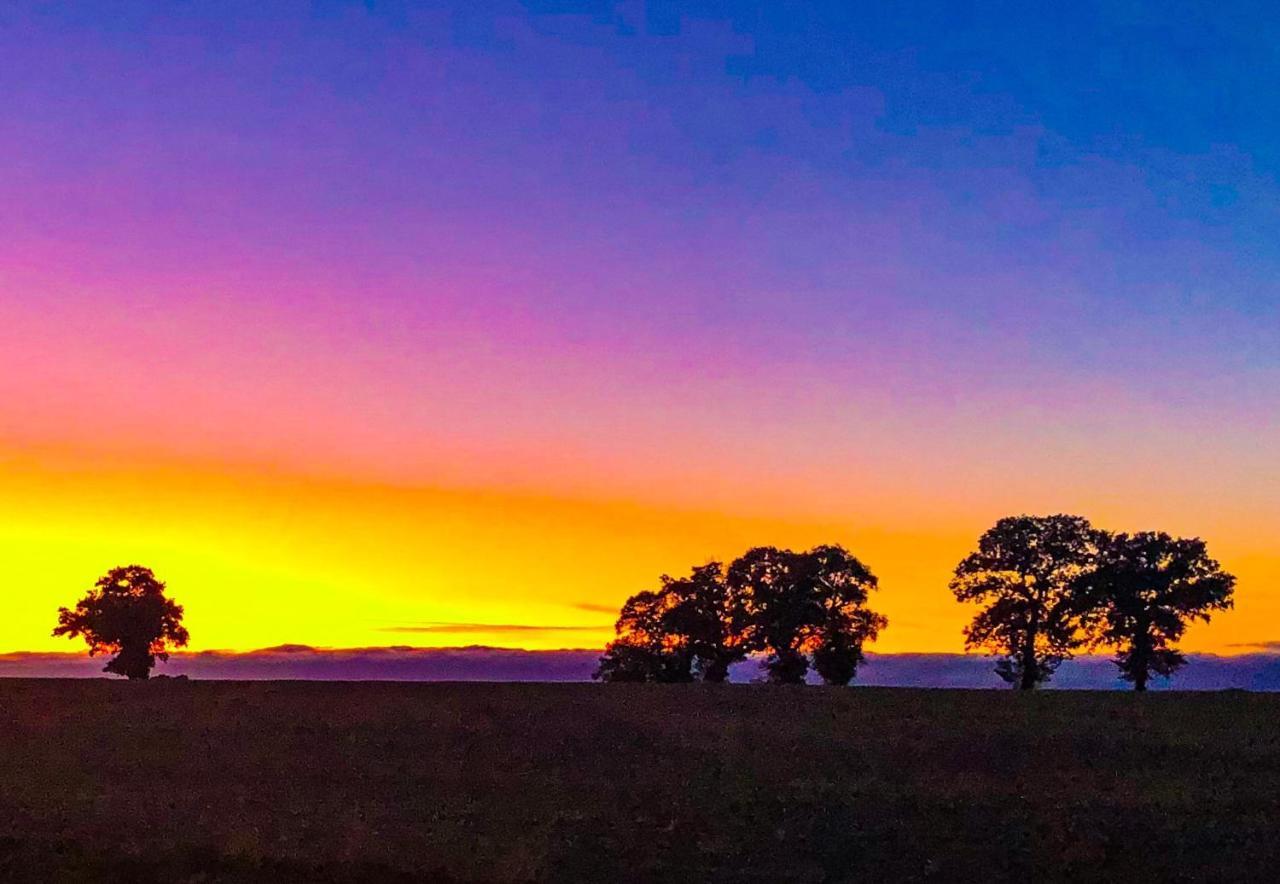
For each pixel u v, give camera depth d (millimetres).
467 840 36344
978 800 39750
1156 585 74000
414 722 52250
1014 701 54500
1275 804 38812
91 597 81000
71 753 47719
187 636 82250
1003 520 76750
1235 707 52438
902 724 50438
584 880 33719
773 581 81188
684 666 83250
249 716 53312
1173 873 33688
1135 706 52938
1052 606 76250
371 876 33219
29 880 33344
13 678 61875
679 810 39500
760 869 34594
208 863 34344
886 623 81625
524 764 45719
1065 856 34656
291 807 40094
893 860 35125
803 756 45969
